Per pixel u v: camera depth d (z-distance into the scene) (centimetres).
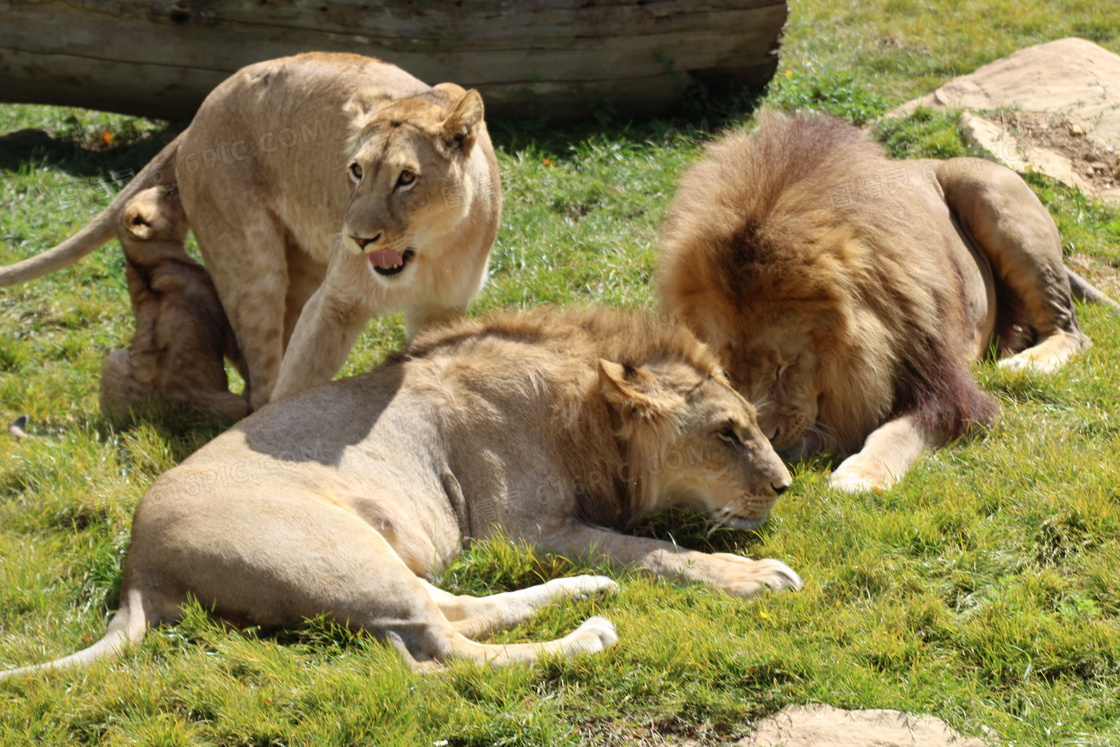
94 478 659
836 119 723
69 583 560
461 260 675
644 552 529
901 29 1742
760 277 597
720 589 504
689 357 570
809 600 484
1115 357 756
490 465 559
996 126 1178
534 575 534
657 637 458
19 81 1242
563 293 913
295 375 672
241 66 1240
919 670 435
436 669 455
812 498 584
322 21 1224
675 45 1269
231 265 773
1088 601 466
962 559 506
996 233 812
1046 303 809
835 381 621
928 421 648
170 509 498
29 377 859
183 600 486
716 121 1293
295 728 425
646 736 416
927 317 658
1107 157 1127
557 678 448
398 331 881
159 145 1274
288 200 738
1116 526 510
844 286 602
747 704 421
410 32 1227
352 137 645
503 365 578
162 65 1236
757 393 609
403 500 539
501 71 1251
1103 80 1234
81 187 1170
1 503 645
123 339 926
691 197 662
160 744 419
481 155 675
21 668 468
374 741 416
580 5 1241
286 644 477
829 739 399
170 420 745
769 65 1313
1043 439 620
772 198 614
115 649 471
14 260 1016
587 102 1280
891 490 576
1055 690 417
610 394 545
